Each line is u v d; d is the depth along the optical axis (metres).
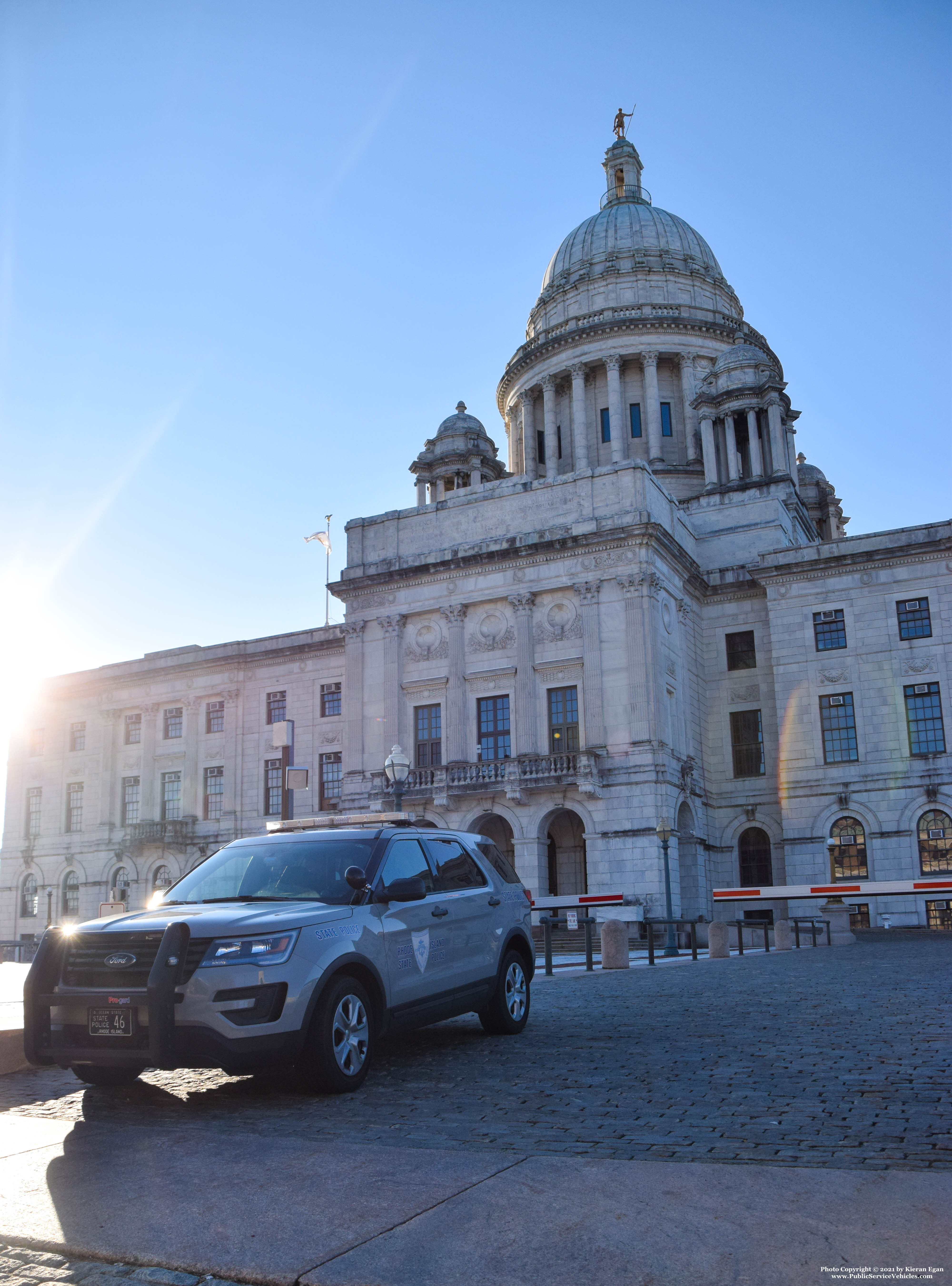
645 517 48.69
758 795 52.69
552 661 49.62
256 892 11.36
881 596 49.84
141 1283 5.61
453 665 51.62
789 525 60.97
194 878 11.84
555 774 47.16
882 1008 15.02
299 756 61.38
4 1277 5.76
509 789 47.78
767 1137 7.88
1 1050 12.29
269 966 9.59
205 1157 7.66
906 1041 11.91
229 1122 9.00
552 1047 12.48
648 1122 8.46
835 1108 8.73
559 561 50.28
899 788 47.81
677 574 52.53
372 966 10.66
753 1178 6.64
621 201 83.50
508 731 50.34
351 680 54.34
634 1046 12.30
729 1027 13.57
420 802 50.69
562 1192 6.50
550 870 52.78
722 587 55.19
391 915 11.26
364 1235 5.96
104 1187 7.09
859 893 39.56
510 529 52.47
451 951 12.20
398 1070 11.27
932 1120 8.22
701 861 50.69
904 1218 5.86
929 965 23.11
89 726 68.56
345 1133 8.44
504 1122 8.66
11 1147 8.27
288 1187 6.84
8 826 70.38
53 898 67.12
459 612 52.22
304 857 11.73
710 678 55.00
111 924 10.11
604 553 49.25
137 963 9.67
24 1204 6.79
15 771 71.00
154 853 64.31
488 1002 13.14
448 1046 12.78
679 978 21.91
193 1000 9.41
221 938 9.66
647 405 69.88
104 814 66.12
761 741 53.28
